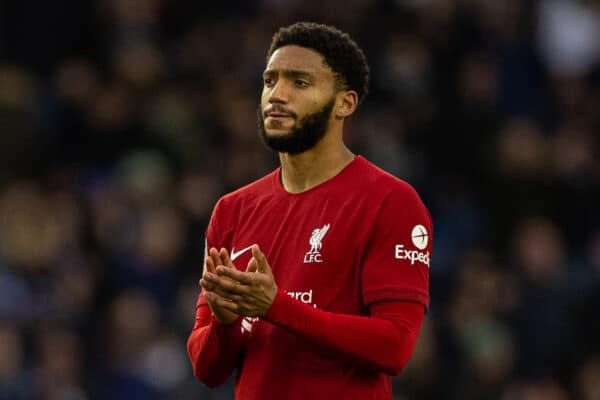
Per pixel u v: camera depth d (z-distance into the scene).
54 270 40.31
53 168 45.12
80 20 49.44
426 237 16.25
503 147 49.28
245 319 16.45
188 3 50.66
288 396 15.98
